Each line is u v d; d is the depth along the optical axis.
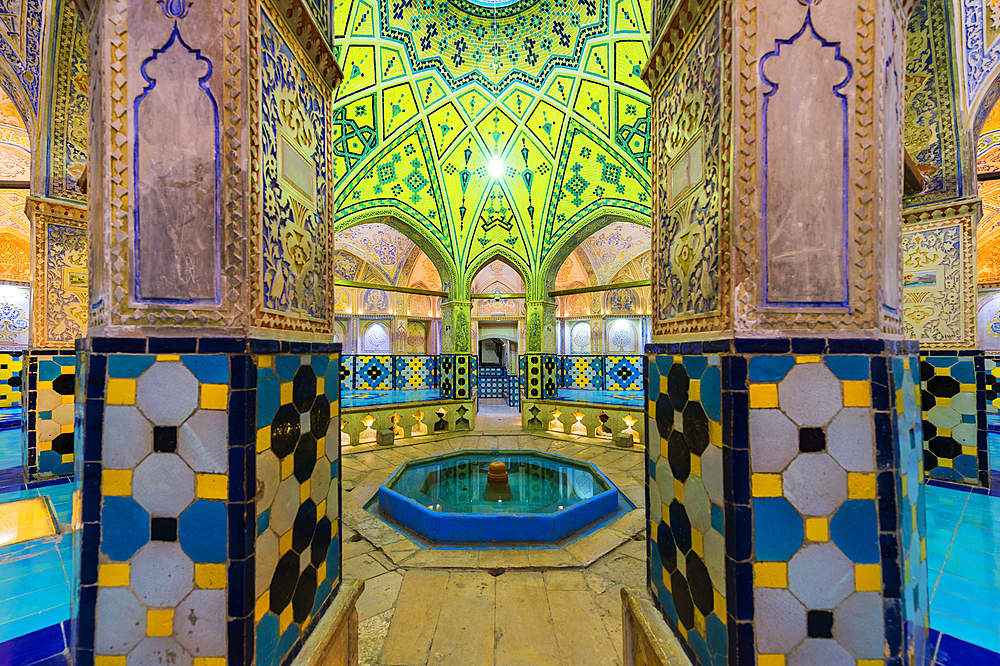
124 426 0.96
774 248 0.98
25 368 3.63
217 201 0.97
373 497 3.62
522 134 5.82
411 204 5.95
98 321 1.01
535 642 1.83
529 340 6.47
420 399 6.46
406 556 2.58
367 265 11.07
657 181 1.43
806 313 0.98
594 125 5.38
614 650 1.78
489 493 3.74
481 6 5.08
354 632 1.47
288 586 1.12
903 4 1.09
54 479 3.67
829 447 0.97
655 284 1.44
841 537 0.96
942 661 1.62
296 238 1.24
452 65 5.37
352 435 5.46
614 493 3.30
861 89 0.97
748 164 0.98
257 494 0.99
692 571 1.13
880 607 0.96
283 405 1.11
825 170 0.98
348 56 4.80
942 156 3.55
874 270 0.97
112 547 0.97
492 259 6.61
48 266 3.73
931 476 3.62
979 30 3.43
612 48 4.88
